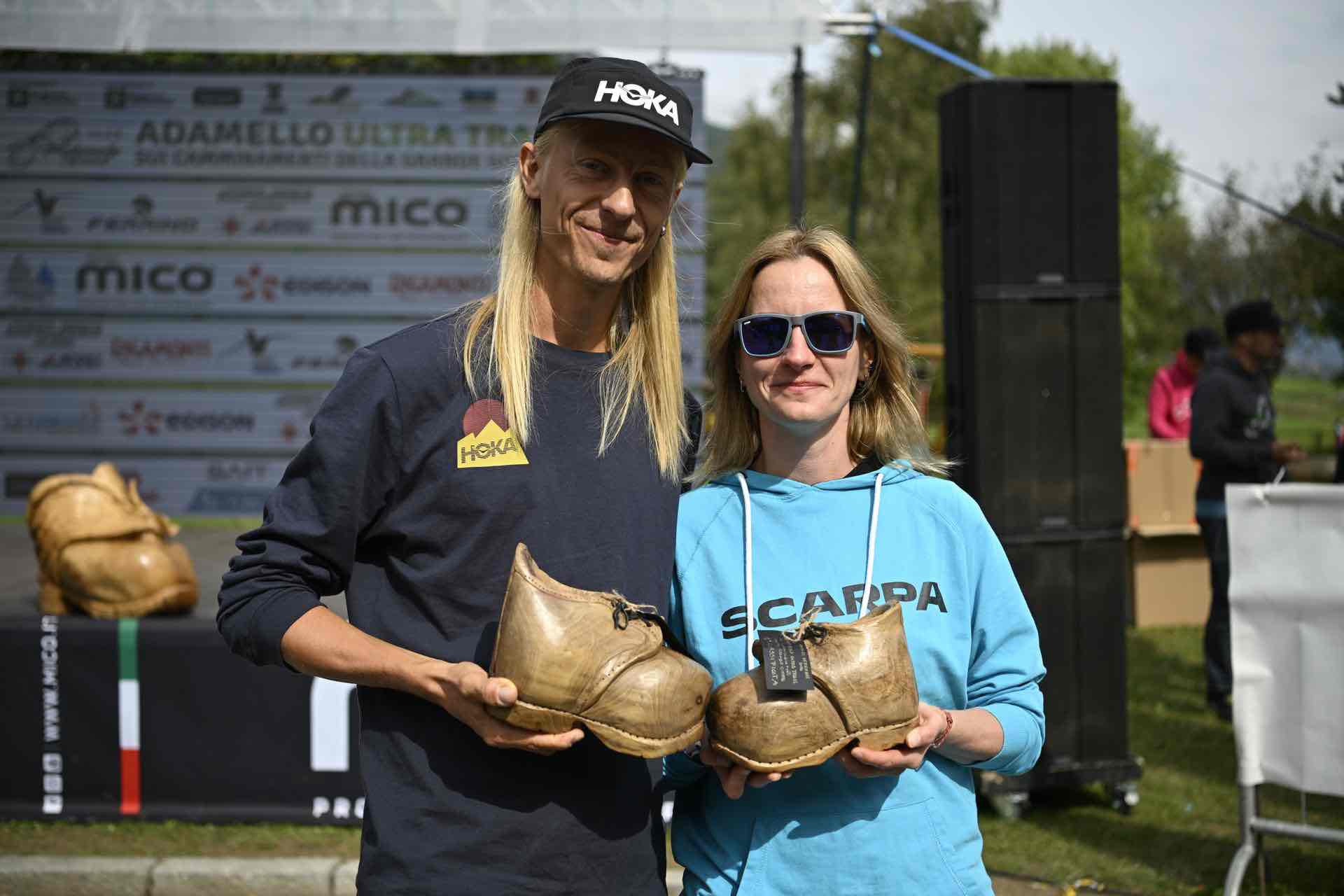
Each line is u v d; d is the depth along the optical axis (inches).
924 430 82.5
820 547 75.2
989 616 76.0
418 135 283.9
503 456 68.9
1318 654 131.9
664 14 212.2
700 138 265.4
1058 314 180.9
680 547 77.2
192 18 210.8
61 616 183.2
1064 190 180.1
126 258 285.0
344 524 68.2
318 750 179.6
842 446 78.1
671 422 75.7
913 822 71.3
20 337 286.0
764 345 74.2
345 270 287.1
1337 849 168.7
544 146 71.3
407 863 65.1
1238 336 240.2
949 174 184.1
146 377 288.7
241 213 284.5
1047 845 173.2
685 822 77.4
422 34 211.3
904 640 67.2
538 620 62.1
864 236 1098.7
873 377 80.3
